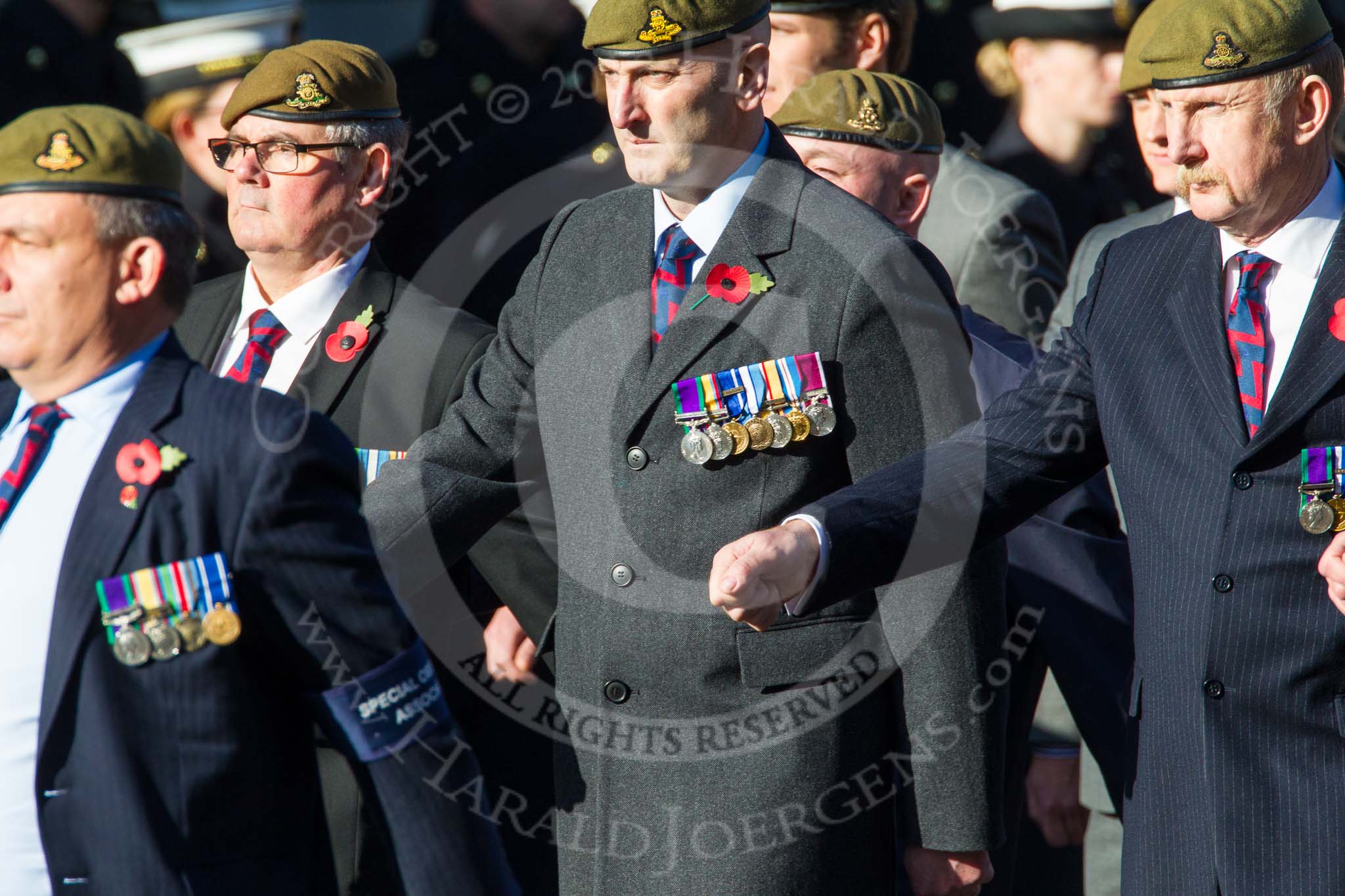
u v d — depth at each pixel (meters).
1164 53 10.10
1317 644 9.93
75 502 9.04
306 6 20.39
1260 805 9.98
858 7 15.93
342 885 11.88
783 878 10.92
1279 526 9.96
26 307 8.97
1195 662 10.14
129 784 8.74
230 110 12.52
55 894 8.82
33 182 8.85
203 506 8.95
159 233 9.09
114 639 8.82
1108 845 14.56
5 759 8.88
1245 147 9.94
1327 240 10.26
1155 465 10.37
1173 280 10.77
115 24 17.72
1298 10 9.91
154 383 9.21
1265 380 10.23
